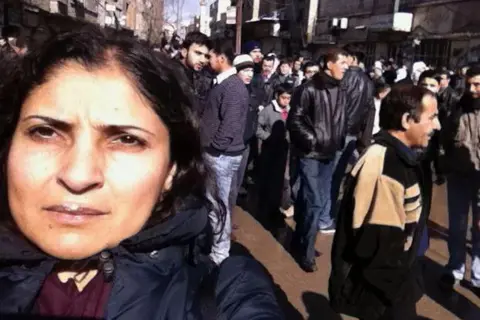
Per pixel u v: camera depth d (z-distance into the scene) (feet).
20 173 2.64
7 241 2.76
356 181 7.70
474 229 12.80
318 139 13.79
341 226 7.91
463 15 55.93
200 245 3.40
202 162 3.22
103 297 2.90
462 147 12.53
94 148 2.65
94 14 74.43
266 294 3.26
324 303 12.28
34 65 2.68
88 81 2.66
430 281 13.67
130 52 2.77
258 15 120.06
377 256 7.27
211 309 3.03
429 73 16.20
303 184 14.20
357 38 75.51
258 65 25.16
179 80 3.00
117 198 2.70
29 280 2.83
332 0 85.10
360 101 16.90
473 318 11.89
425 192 7.75
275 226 17.67
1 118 2.73
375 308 7.54
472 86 12.34
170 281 2.99
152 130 2.78
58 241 2.65
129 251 2.93
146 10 121.19
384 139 7.69
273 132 19.16
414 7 64.80
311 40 90.63
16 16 44.52
